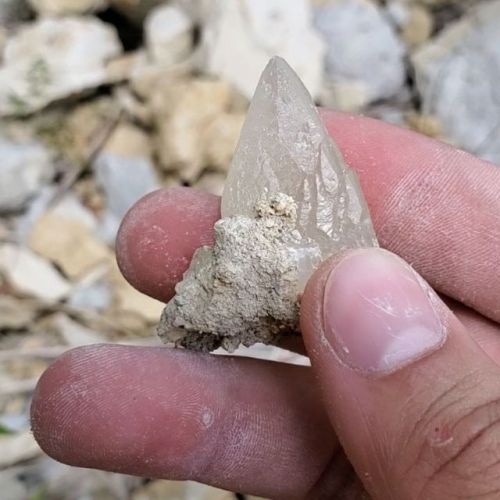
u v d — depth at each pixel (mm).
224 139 189
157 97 192
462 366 78
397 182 107
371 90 210
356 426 82
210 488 150
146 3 204
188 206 104
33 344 176
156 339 176
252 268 85
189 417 100
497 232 107
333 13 211
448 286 111
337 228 88
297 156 89
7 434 153
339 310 79
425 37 217
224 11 197
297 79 91
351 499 107
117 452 98
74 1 203
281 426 104
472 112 204
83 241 187
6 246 186
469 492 74
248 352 160
